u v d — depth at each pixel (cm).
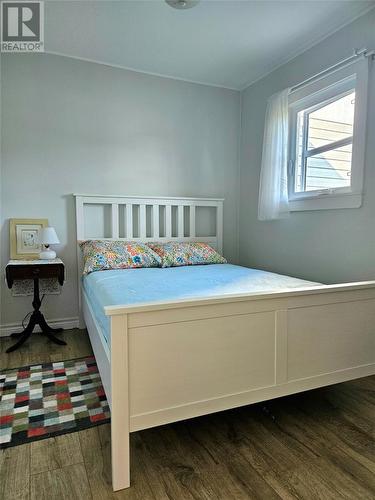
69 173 313
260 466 140
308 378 168
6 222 295
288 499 123
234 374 151
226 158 381
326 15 243
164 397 137
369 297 181
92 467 140
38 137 301
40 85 300
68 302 321
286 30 262
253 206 365
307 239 294
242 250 385
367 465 141
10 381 216
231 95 378
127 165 335
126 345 129
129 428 131
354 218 250
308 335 167
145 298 170
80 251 315
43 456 146
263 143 325
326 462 142
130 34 269
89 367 237
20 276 266
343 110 261
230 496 125
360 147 240
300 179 306
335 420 175
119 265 284
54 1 229
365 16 236
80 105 314
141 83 336
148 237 350
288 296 158
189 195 365
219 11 238
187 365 141
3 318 300
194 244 335
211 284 211
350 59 247
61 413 180
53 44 286
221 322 146
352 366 179
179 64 321
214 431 165
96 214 327
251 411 184
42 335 303
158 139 347
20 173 297
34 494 126
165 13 242
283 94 299
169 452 149
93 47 290
